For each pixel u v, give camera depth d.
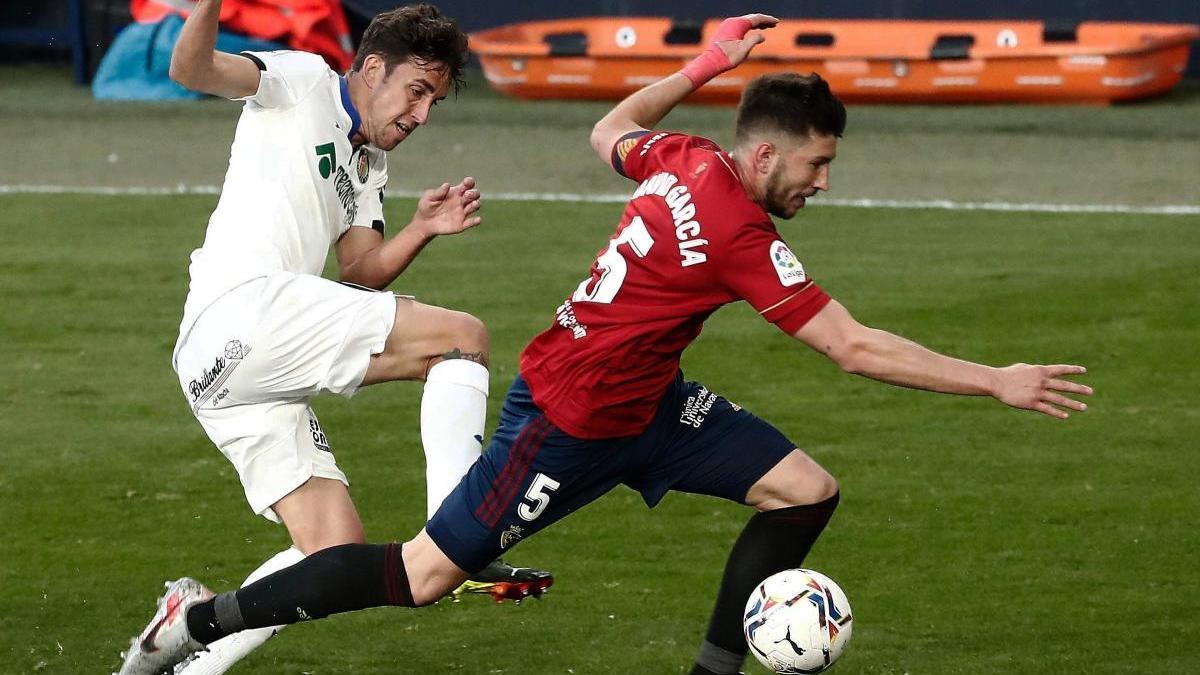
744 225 12.77
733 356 27.28
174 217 38.59
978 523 19.84
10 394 25.47
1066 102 54.28
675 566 18.66
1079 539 19.23
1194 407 24.42
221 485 21.50
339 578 13.67
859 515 20.16
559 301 30.81
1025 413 24.27
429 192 15.59
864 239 36.12
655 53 54.25
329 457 15.09
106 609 17.31
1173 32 54.69
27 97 57.41
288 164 14.69
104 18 60.34
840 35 58.00
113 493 21.14
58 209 39.47
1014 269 33.06
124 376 26.50
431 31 14.73
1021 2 58.59
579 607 17.44
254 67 14.43
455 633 16.77
